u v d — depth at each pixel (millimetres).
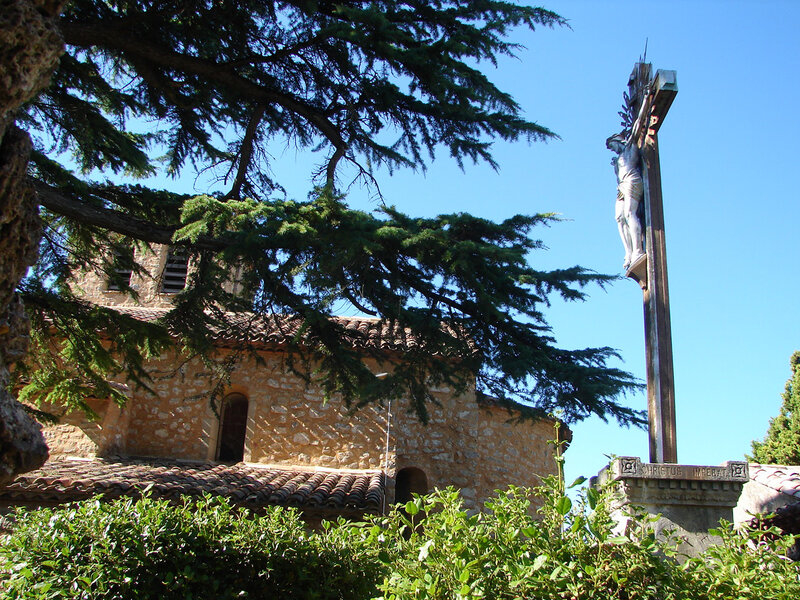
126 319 9656
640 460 6875
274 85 10742
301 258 8617
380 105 10219
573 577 4180
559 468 5043
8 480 5867
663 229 7816
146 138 10992
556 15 9734
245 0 9602
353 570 7246
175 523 7527
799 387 22156
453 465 16500
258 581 7383
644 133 8133
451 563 4250
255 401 15953
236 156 11297
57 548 7055
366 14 9055
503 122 9953
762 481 11258
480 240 9336
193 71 9883
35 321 9664
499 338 9266
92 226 9719
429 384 9961
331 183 8914
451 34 10086
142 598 7094
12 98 5855
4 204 5895
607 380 8625
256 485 13312
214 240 9125
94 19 9344
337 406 16016
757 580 4426
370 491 13555
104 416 14828
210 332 10008
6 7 5672
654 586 4270
